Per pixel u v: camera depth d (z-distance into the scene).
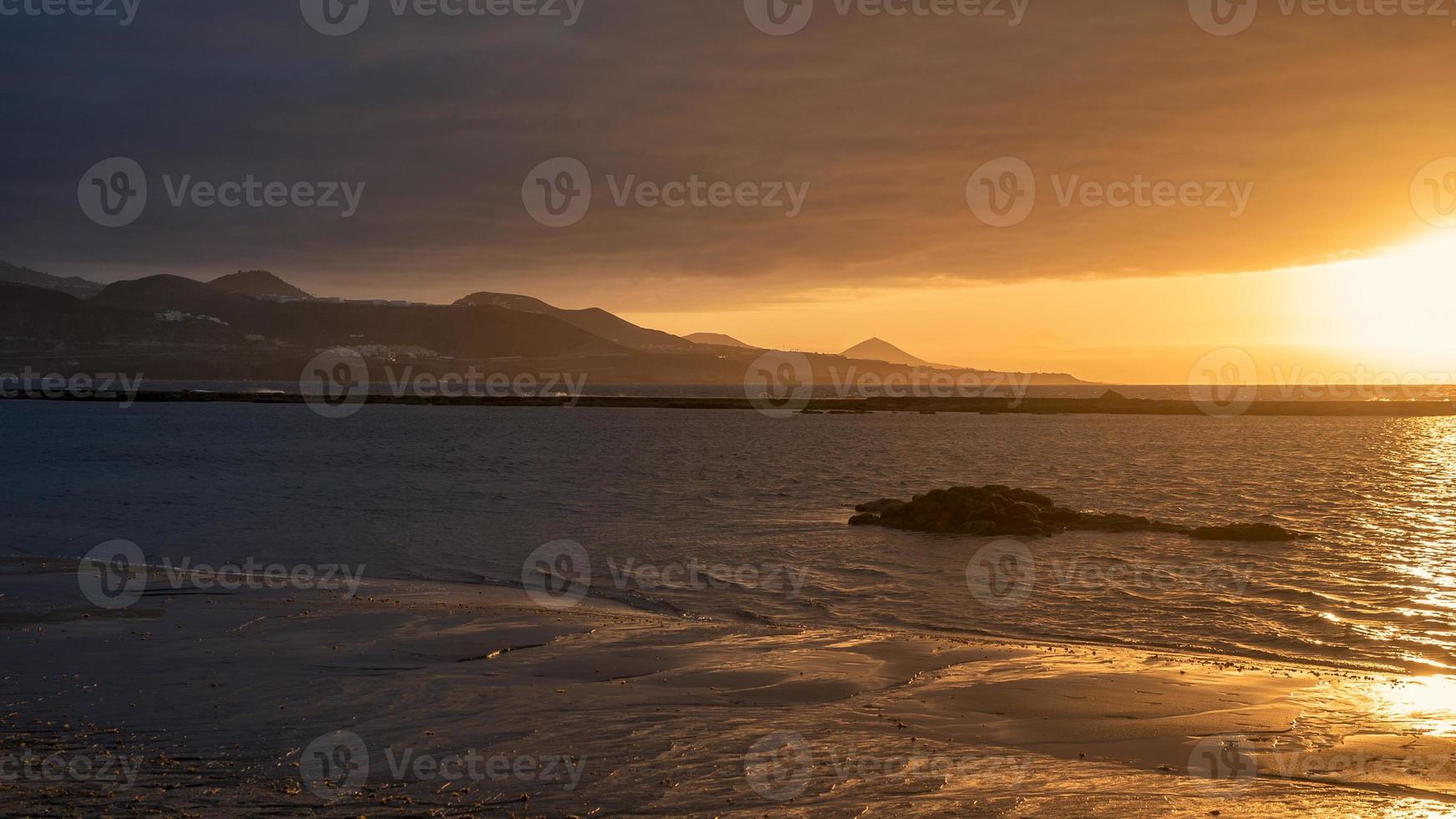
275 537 28.34
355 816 8.06
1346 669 14.62
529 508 37.16
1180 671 13.99
